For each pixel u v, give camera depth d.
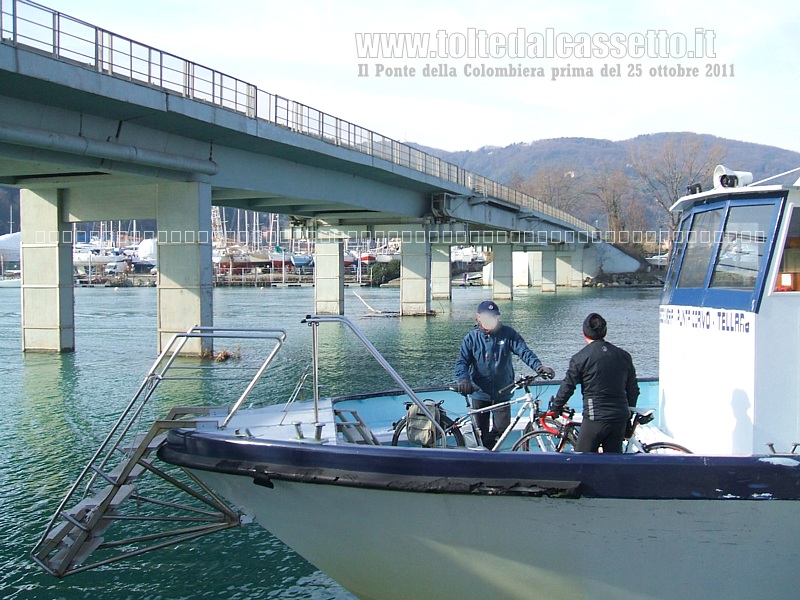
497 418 7.72
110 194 26.16
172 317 24.92
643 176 90.44
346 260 116.56
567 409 7.09
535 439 7.45
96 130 20.67
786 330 6.05
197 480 6.64
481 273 118.00
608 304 56.81
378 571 6.11
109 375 21.33
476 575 5.82
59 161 20.42
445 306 54.75
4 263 118.31
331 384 19.27
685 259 7.20
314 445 5.72
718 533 5.34
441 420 7.15
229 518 7.05
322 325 37.84
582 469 5.26
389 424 9.18
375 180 36.91
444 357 24.97
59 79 17.42
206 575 8.00
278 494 6.00
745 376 6.13
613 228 104.44
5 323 40.41
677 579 5.57
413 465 5.46
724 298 6.44
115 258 114.88
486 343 7.72
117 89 18.92
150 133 22.48
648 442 7.16
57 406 16.77
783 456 5.25
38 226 26.81
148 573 8.02
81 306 54.69
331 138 28.98
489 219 50.66
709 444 6.62
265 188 28.14
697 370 6.82
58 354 26.20
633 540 5.43
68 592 7.60
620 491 5.22
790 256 6.05
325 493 5.77
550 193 136.75
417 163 37.38
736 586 5.57
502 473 5.34
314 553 6.28
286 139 25.70
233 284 98.56
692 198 7.07
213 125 22.17
